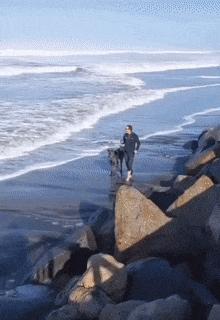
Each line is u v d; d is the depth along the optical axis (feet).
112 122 103.86
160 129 101.30
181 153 85.97
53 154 81.97
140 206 47.47
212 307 35.99
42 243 54.54
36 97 119.03
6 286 47.19
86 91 131.03
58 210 62.85
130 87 142.92
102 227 50.19
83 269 48.19
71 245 48.62
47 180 71.77
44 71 165.17
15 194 66.80
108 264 41.29
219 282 42.27
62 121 99.25
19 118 98.58
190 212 49.78
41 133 90.68
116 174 73.77
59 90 130.11
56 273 47.37
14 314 42.75
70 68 172.76
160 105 123.95
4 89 127.75
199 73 197.47
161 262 43.09
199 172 63.57
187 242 47.19
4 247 53.42
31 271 48.37
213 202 49.57
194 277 44.32
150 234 47.14
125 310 38.09
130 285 41.39
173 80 171.32
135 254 46.98
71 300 40.37
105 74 167.12
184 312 36.70
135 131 98.58
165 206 54.29
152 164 79.92
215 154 68.13
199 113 117.70
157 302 36.91
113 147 86.99
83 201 65.72
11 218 60.23
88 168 77.15
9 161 77.66
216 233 45.11
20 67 170.30
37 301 44.39
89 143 88.89
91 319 39.45
